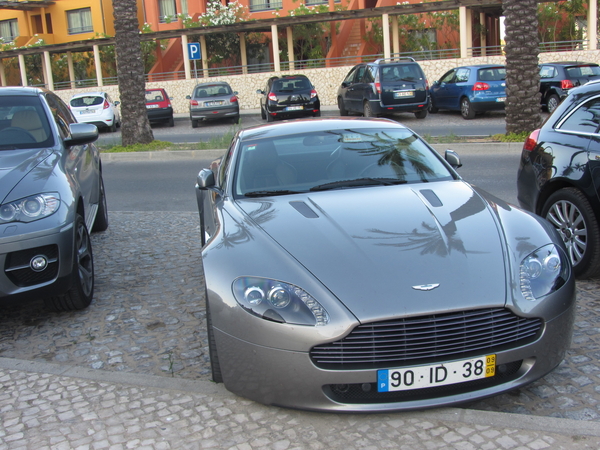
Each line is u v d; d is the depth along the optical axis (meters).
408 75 18.89
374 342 2.93
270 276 3.13
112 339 4.41
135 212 8.91
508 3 12.59
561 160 5.20
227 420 3.16
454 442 2.88
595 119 5.08
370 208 3.78
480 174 10.19
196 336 4.38
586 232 4.93
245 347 3.07
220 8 32.69
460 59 26.39
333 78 28.41
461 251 3.26
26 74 36.88
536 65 12.66
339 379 2.95
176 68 34.59
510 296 3.04
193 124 22.41
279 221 3.65
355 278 3.08
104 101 23.41
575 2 28.66
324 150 4.69
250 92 29.62
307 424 3.09
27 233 4.29
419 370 2.96
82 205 5.21
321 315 2.96
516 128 12.91
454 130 16.34
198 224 7.86
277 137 4.90
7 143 5.33
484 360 3.01
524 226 3.55
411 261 3.18
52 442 3.04
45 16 38.69
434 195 3.99
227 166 4.70
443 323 2.95
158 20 36.47
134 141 15.66
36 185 4.55
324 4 33.38
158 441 3.01
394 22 29.36
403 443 2.90
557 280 3.22
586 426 2.94
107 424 3.18
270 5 34.75
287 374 2.99
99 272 6.02
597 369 3.58
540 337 3.10
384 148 4.71
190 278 5.68
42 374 3.78
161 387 3.53
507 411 3.21
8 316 5.00
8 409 3.39
